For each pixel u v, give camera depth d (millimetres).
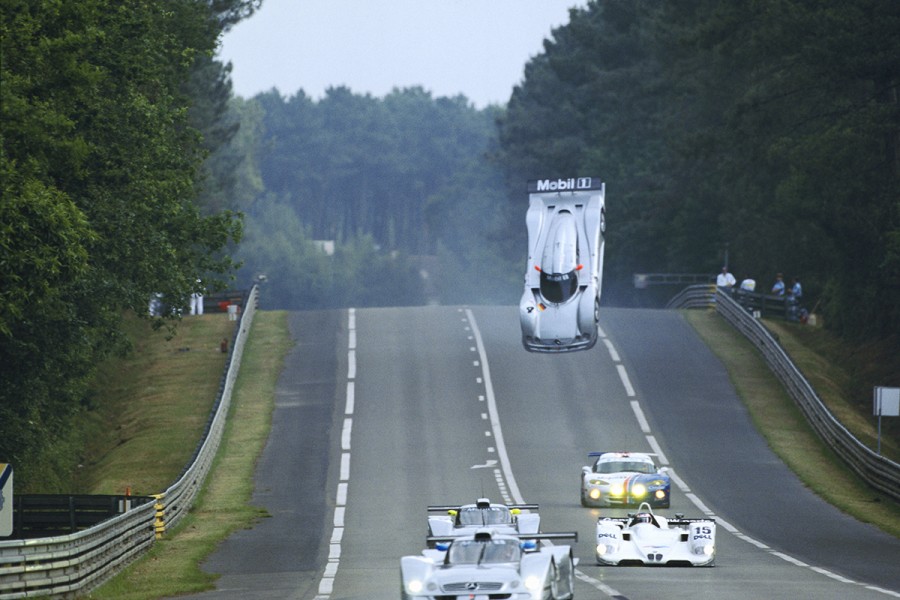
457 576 64812
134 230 135000
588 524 123125
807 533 120438
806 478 158875
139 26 133625
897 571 91688
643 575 86500
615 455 143000
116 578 90250
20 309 97938
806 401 192875
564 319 194125
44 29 104875
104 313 134125
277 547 113375
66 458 169750
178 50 164875
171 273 145250
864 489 153875
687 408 198625
